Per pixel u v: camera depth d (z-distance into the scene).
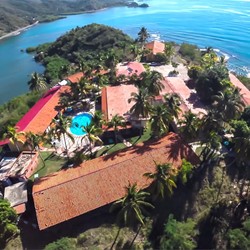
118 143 75.94
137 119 77.88
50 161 71.75
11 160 71.81
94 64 117.44
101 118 74.44
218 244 55.31
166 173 54.66
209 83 85.69
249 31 198.50
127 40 179.62
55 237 54.81
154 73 90.25
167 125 70.44
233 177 65.38
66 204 55.38
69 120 74.31
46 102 92.75
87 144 76.56
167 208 58.88
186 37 199.62
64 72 127.31
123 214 50.06
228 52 163.75
